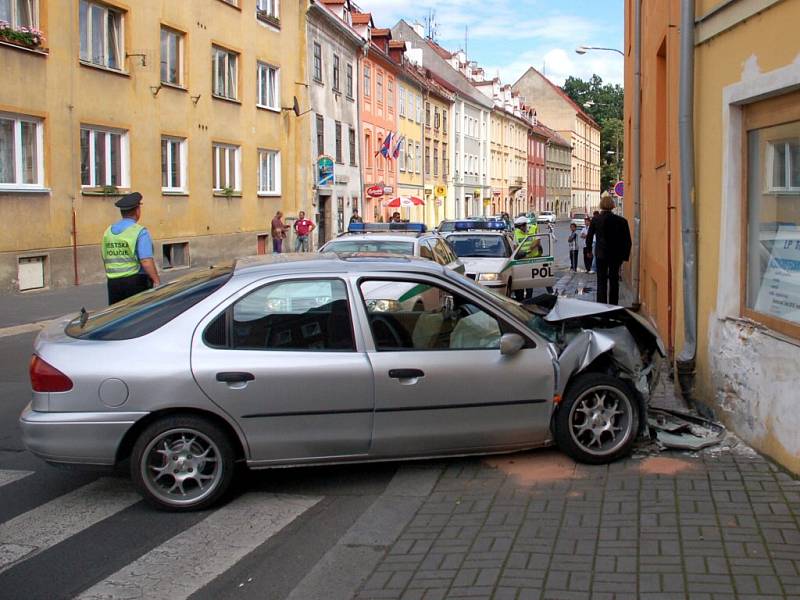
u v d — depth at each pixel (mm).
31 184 19484
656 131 11758
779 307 5750
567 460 6031
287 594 4191
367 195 45281
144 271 8984
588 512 5000
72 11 20469
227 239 29141
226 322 5492
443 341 5742
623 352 6062
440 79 65688
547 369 5793
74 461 5270
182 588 4293
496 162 81500
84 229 21062
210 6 27562
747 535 4523
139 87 23547
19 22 18891
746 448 6055
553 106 114938
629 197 20953
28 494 5824
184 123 26125
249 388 5367
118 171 22938
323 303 5633
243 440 5402
